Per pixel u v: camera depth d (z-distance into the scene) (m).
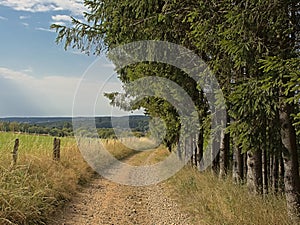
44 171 9.84
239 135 6.61
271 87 5.56
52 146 13.76
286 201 6.47
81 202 9.55
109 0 7.96
